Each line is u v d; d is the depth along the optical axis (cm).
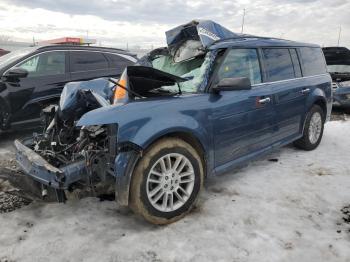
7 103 541
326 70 563
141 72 310
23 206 333
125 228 291
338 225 294
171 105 301
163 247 262
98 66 655
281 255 251
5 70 546
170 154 293
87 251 257
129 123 271
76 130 348
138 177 275
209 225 294
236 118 352
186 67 396
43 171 279
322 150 524
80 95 356
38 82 573
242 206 329
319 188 372
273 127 415
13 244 266
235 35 443
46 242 269
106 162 281
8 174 323
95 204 337
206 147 323
